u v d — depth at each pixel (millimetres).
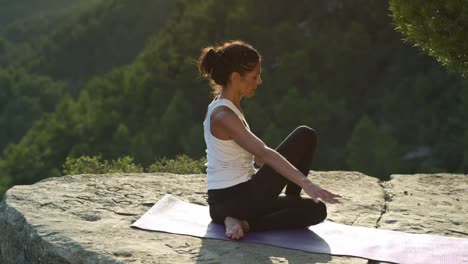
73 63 85000
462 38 4027
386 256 3107
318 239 3316
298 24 40125
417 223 3797
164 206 3850
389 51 35344
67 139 39562
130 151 29797
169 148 30469
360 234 3434
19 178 38844
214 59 3131
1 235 3953
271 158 3002
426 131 27656
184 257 3051
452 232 3635
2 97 73688
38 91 75625
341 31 38094
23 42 113188
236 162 3246
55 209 3918
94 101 43875
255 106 28734
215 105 3162
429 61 33656
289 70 32625
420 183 5012
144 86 37656
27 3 142500
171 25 47344
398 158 23469
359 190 4648
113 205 4043
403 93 30906
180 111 31938
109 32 84375
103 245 3223
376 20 37531
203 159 7922
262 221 3371
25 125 70250
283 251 3143
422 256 3119
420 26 4215
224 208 3289
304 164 3295
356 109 32594
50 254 3250
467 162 23203
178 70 37531
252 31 37688
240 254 3084
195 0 46062
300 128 3270
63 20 115188
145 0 84500
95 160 8883
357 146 23984
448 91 29266
